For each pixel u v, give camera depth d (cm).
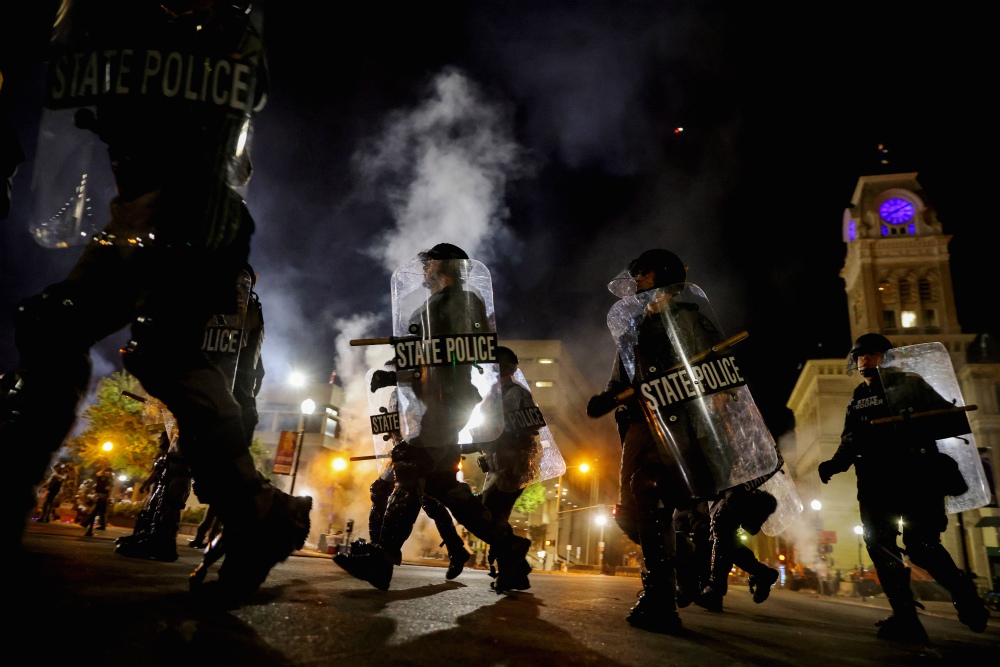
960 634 463
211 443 187
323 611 212
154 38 194
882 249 4722
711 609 478
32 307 168
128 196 182
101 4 195
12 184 271
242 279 339
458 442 341
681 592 441
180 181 183
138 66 189
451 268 340
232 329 333
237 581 188
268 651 142
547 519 4762
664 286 324
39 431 162
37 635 129
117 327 183
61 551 330
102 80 189
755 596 480
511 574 420
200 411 185
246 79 201
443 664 154
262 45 209
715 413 312
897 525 377
